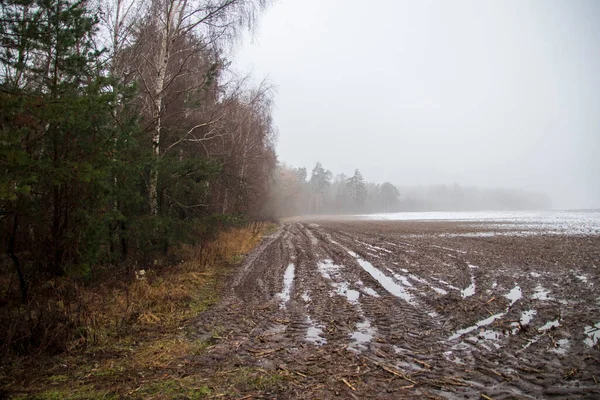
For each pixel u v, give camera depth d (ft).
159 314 20.95
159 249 35.86
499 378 12.65
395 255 45.98
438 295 24.97
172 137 38.42
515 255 44.04
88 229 21.25
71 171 18.04
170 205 38.45
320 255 47.80
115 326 18.60
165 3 33.45
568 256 42.39
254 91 58.08
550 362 13.87
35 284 21.42
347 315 20.67
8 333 14.67
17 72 20.54
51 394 11.80
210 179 35.60
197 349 15.78
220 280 31.68
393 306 22.50
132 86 24.70
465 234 79.97
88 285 24.86
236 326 19.03
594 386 11.93
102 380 12.85
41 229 21.31
